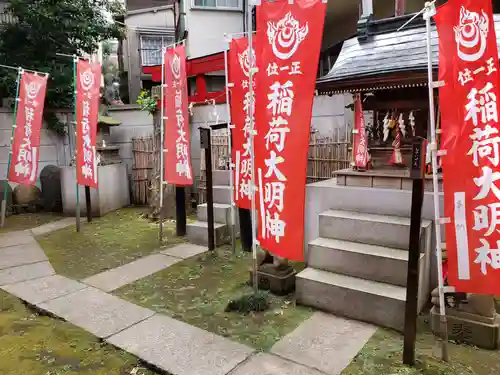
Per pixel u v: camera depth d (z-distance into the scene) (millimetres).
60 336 3684
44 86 7832
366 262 3896
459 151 2865
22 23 9797
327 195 4816
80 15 10227
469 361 3061
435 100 4137
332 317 3836
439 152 2910
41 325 3924
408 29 4566
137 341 3521
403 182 4344
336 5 9188
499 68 2818
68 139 10820
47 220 8703
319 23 3297
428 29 2859
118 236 7086
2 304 4426
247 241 5957
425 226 3824
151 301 4363
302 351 3268
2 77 9492
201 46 11719
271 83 3629
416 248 2945
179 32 12297
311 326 3670
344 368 3023
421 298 3844
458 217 2924
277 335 3535
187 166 6078
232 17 11891
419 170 2871
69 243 6750
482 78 2734
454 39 2795
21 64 9797
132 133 10367
